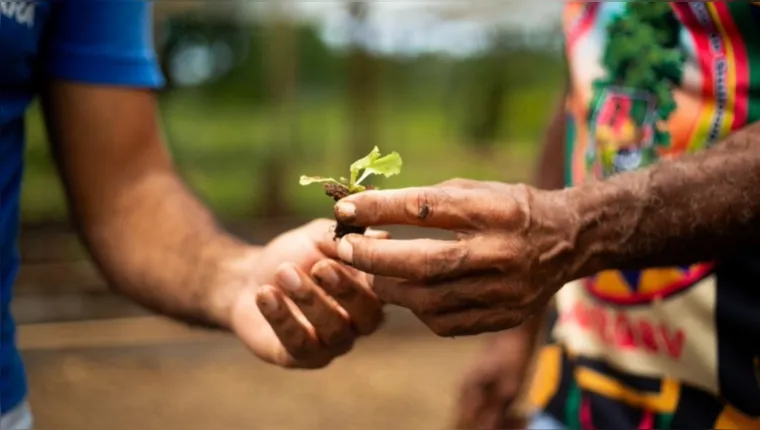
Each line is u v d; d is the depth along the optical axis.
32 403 2.82
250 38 9.25
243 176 6.84
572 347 1.14
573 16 1.16
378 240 0.84
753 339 0.99
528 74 9.53
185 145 7.94
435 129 10.09
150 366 3.19
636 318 1.06
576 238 0.86
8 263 1.01
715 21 1.00
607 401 1.09
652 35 1.05
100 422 2.69
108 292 3.78
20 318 3.52
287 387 3.07
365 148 6.27
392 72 10.21
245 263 1.07
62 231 4.55
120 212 1.13
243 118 9.27
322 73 10.30
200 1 5.20
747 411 0.99
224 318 1.07
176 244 1.11
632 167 1.06
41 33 1.05
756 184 0.87
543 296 0.87
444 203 0.83
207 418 2.76
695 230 0.87
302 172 6.83
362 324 0.95
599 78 1.11
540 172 1.29
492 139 9.22
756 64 0.98
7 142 1.00
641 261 0.88
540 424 1.18
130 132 1.14
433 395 2.99
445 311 0.86
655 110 1.04
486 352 1.33
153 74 1.16
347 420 2.76
